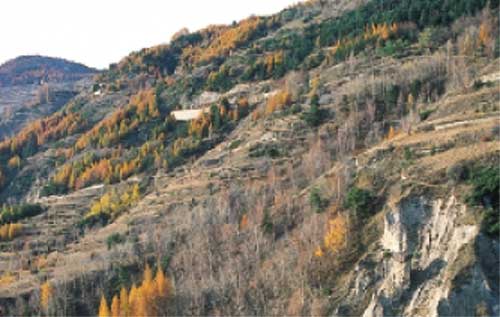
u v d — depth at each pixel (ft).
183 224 604.08
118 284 556.51
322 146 641.40
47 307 537.24
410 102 650.43
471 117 508.94
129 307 504.02
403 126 597.11
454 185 409.08
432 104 617.62
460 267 362.53
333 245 460.96
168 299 504.43
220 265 534.37
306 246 486.38
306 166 607.78
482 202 387.14
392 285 399.44
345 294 426.92
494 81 584.40
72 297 555.28
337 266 450.30
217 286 506.89
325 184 535.60
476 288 354.33
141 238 615.98
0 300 554.05
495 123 466.70
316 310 430.20
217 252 549.13
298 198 554.87
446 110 562.66
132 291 507.71
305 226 504.02
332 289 438.81
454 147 455.22
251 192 604.08
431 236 403.13
